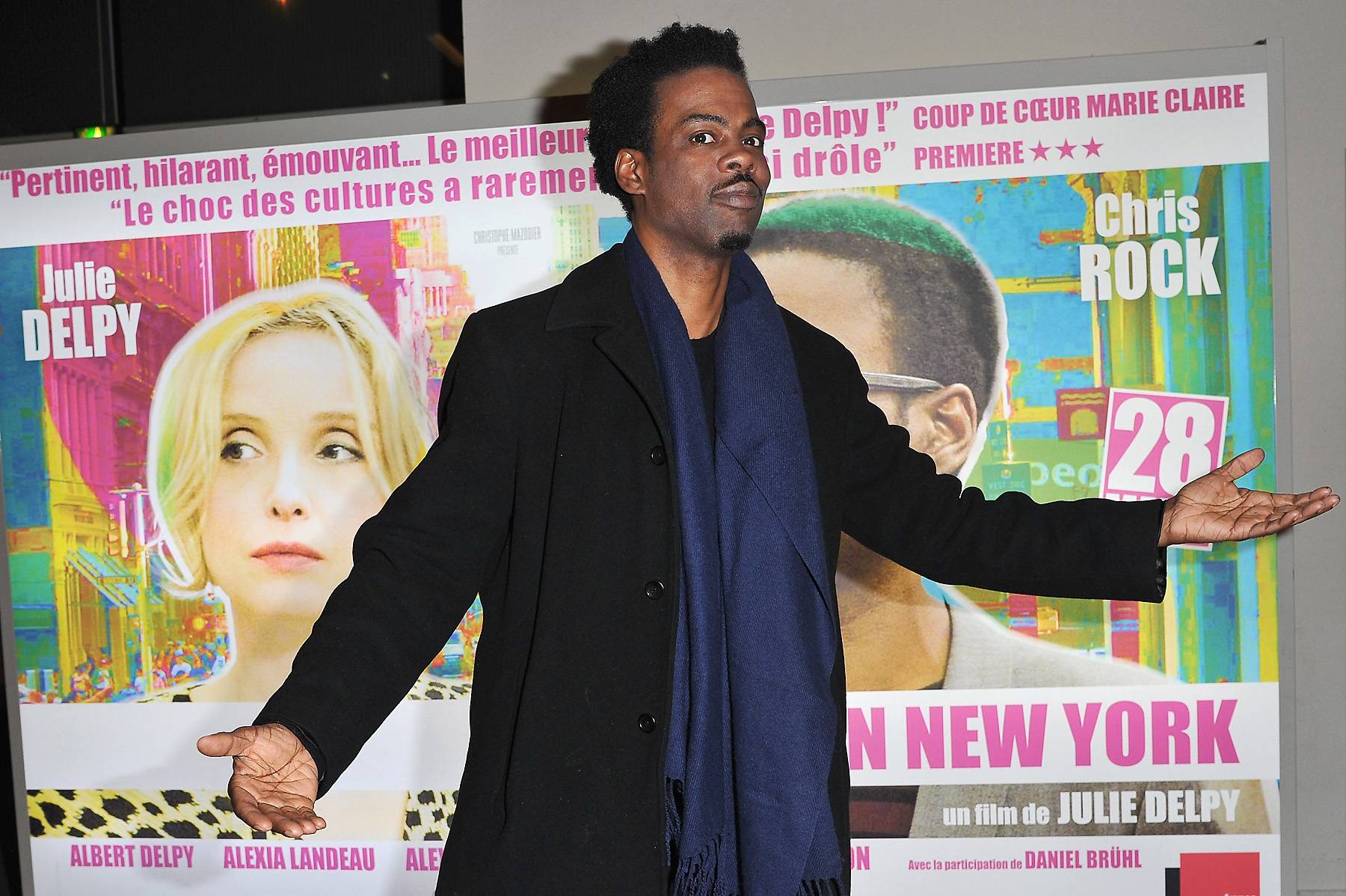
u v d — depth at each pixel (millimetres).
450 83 2791
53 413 2268
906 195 2084
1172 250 2039
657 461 1077
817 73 2395
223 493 2230
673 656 1047
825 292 2105
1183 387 2047
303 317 2201
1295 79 2324
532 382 1105
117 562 2264
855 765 2123
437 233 2168
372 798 2193
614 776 1021
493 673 1087
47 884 2291
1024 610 2088
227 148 2203
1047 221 2062
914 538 1265
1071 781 2086
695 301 1197
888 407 2107
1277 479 2033
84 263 2250
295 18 2812
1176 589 2061
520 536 1091
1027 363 2078
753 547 1148
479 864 1034
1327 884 2365
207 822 2248
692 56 1161
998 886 2105
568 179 2141
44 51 2836
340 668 958
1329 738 2352
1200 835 2066
